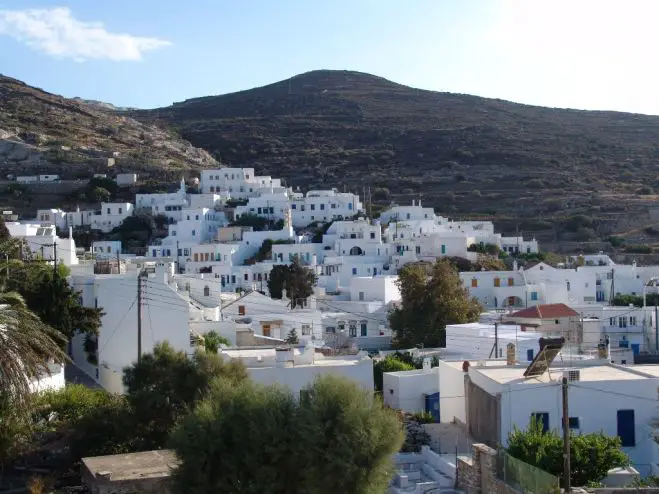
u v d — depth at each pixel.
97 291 67.62
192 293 97.50
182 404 45.16
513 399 41.44
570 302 118.88
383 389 60.78
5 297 44.81
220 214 183.25
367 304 109.00
